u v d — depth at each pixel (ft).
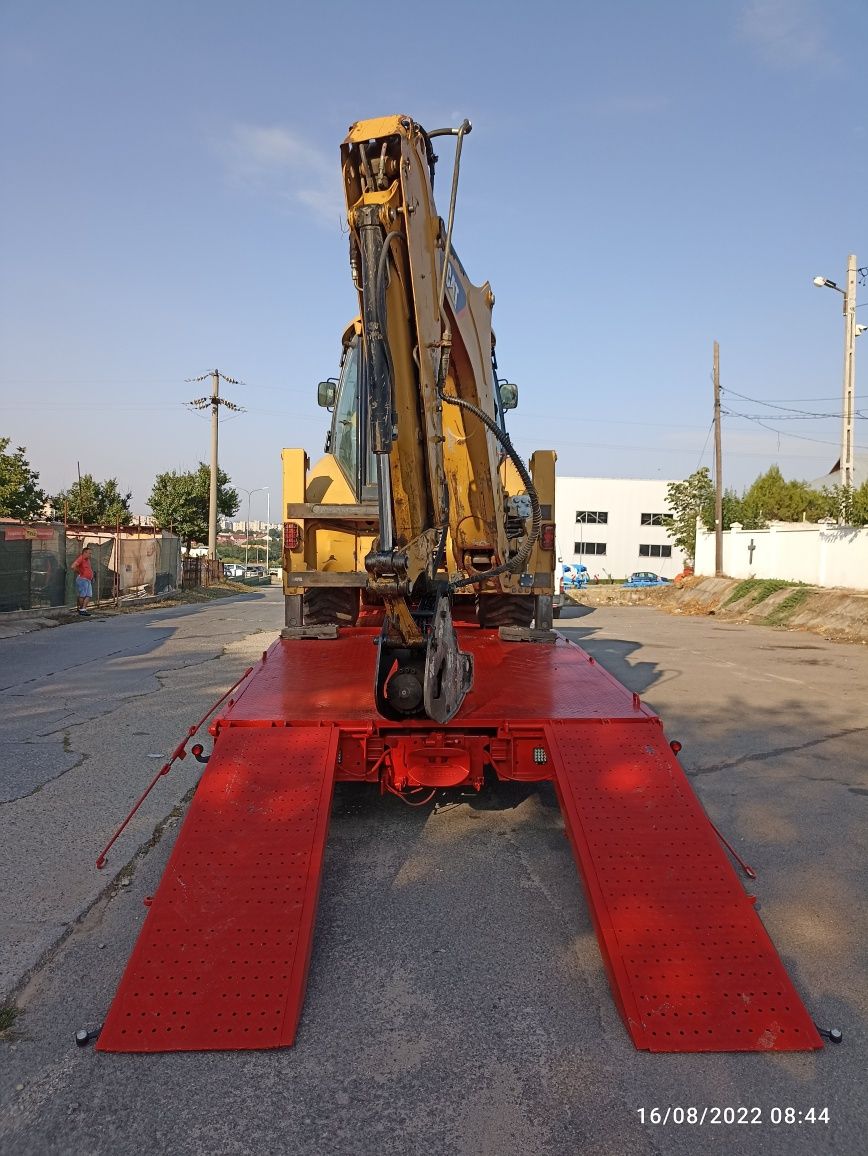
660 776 12.76
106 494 153.38
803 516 138.51
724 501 141.79
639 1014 9.32
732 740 23.95
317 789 12.27
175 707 27.55
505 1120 8.04
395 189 11.98
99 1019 9.66
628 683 34.35
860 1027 9.59
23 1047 9.13
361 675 17.26
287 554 21.16
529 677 17.13
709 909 10.56
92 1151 7.63
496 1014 9.82
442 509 13.09
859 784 19.48
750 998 9.52
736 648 48.44
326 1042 9.24
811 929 12.01
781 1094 8.45
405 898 12.96
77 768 20.10
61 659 39.73
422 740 14.01
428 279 12.92
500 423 22.25
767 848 15.25
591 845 11.50
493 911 12.51
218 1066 8.81
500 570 13.91
